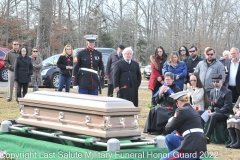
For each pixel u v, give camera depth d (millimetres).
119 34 56875
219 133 10508
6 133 9500
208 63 11867
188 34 51875
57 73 21484
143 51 59562
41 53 27047
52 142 8828
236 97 11945
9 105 15336
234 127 9992
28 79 15242
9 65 16031
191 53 13586
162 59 12875
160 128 11086
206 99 10922
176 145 7570
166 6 55281
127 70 11922
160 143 8320
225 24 53812
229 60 12047
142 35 60844
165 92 11203
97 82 11766
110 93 15562
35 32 49469
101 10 53500
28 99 9227
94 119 8062
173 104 11141
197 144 7262
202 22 51969
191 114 7383
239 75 11820
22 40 48156
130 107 8164
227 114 10508
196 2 52656
